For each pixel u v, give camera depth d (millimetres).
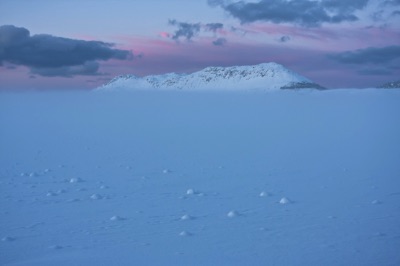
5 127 32688
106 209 9773
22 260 6742
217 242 7434
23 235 7957
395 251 6875
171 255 6855
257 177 13500
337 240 7426
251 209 9641
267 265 6406
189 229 8195
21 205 10164
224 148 20484
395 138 23625
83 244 7434
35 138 25000
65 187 12242
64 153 19078
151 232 8031
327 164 15742
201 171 14680
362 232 7840
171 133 27688
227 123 35500
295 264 6426
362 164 15633
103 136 26062
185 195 11141
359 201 10219
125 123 36656
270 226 8312
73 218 9047
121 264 6520
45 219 8992
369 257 6645
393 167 14922
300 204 10031
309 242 7355
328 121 35719
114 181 13070
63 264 6539
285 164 15906
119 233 8016
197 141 23375
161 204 10203
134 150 20031
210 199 10656
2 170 14969
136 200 10633
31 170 14992
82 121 39344
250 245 7262
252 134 26688
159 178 13492
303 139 23781
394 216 8875
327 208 9609
